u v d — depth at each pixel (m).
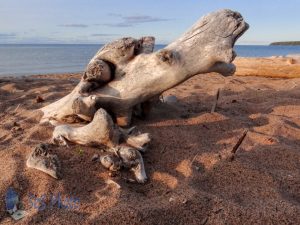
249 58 9.51
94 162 3.08
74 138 3.28
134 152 3.02
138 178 2.90
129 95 3.69
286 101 5.34
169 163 3.14
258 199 2.65
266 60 9.30
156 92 3.73
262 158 3.29
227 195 2.70
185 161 3.12
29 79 8.40
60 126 3.41
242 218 2.43
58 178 2.82
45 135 3.69
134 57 3.72
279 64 8.92
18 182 2.76
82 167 3.00
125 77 3.70
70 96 3.91
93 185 2.82
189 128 3.90
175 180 2.87
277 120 4.30
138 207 2.48
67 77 10.60
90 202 2.60
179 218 2.44
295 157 3.32
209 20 3.60
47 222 2.37
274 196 2.68
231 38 3.57
